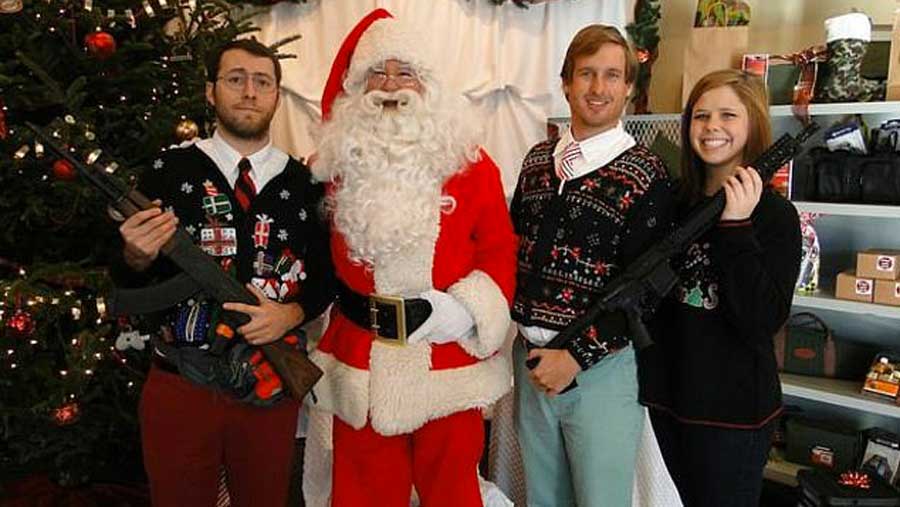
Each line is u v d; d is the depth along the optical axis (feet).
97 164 4.84
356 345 5.12
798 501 7.89
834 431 8.37
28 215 6.85
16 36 6.82
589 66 5.36
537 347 5.54
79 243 7.57
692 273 5.25
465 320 4.99
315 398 5.38
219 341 5.04
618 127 5.55
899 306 7.79
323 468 6.96
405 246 4.90
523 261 5.63
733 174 5.05
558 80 10.42
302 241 5.45
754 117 5.24
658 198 5.26
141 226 4.73
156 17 7.80
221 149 5.39
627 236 5.25
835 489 7.41
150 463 5.48
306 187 5.53
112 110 7.24
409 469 5.34
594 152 5.42
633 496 6.34
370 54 5.04
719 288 5.11
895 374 8.02
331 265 5.47
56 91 6.63
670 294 5.40
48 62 7.14
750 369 5.10
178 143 7.27
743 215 4.88
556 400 5.60
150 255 4.87
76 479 7.62
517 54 10.31
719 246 4.97
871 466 8.10
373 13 5.49
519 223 5.79
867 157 8.01
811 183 8.47
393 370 4.95
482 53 10.24
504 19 10.22
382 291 4.99
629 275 5.09
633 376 5.58
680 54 10.71
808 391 8.38
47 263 6.87
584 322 5.19
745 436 5.11
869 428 8.76
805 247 8.60
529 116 10.56
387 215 4.84
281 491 5.69
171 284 4.91
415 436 5.26
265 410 5.43
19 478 7.89
